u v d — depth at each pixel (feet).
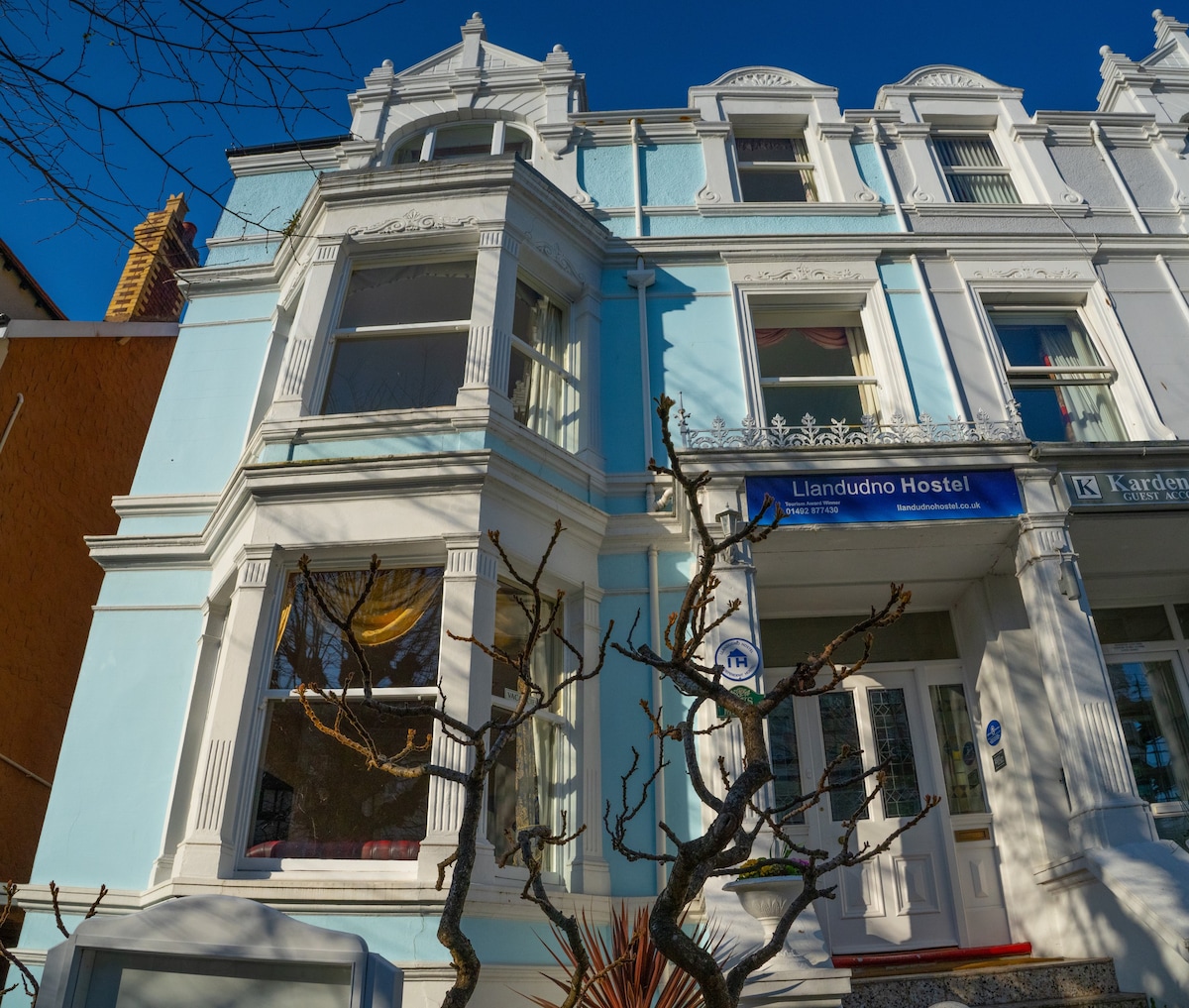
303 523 23.77
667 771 23.89
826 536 24.57
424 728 21.61
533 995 19.62
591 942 18.85
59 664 34.96
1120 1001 19.77
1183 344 31.48
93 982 9.72
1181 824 26.21
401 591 23.45
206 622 26.07
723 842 9.74
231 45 13.80
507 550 23.88
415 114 36.78
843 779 27.04
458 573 22.65
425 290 29.07
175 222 42.32
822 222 33.96
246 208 35.53
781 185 35.91
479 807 11.19
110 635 27.14
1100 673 22.82
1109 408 30.73
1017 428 25.75
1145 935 19.97
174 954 9.73
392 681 22.20
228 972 9.78
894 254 32.68
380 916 19.33
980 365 30.58
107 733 25.72
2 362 32.83
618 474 28.09
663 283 32.01
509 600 24.44
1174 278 32.81
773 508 24.21
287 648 22.95
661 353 30.73
